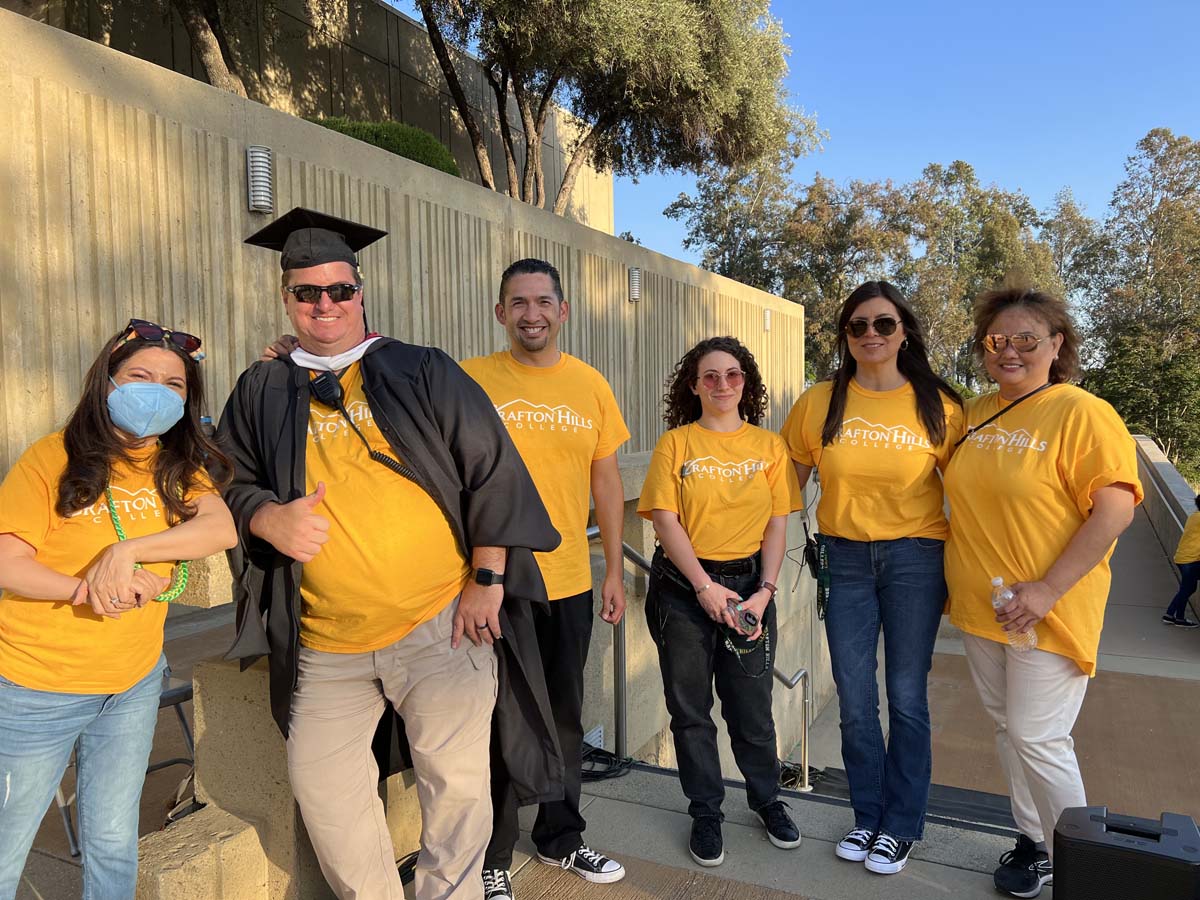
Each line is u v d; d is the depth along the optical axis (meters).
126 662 1.78
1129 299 38.50
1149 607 10.45
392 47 12.59
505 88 13.06
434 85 13.51
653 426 11.34
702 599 2.60
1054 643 2.25
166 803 3.08
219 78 8.56
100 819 1.82
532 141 13.25
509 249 8.45
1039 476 2.26
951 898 2.43
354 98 11.84
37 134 4.59
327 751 1.87
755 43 13.04
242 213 5.76
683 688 2.69
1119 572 11.86
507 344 8.45
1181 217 38.56
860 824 2.69
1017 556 2.30
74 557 1.70
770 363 15.53
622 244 10.52
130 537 1.73
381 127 8.23
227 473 1.88
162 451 1.78
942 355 33.03
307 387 1.89
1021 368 2.41
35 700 1.68
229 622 5.63
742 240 32.88
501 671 2.12
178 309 5.36
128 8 8.85
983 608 2.40
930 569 2.61
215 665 2.20
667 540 2.66
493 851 2.33
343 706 1.88
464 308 7.83
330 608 1.83
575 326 9.50
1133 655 8.77
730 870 2.59
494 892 2.29
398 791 2.43
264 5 9.81
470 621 1.91
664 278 11.62
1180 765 6.36
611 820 2.94
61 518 1.70
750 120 13.77
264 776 2.15
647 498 2.73
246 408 1.93
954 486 2.46
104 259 4.93
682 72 11.62
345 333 1.92
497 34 11.25
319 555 1.81
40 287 4.62
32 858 2.74
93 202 4.87
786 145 16.08
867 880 2.53
